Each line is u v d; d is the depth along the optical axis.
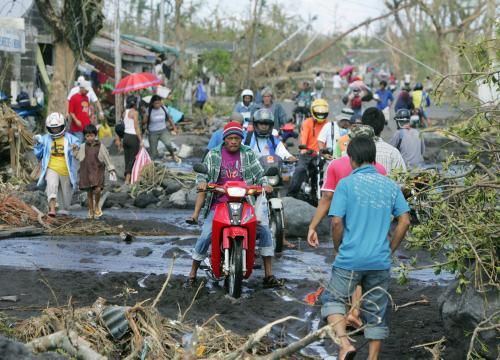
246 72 43.19
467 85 7.17
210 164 8.98
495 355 6.35
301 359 6.72
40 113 22.91
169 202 15.67
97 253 10.77
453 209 6.66
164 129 21.25
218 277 8.86
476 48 7.20
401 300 8.61
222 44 46.91
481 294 6.51
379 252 6.23
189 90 39.75
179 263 10.34
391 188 6.39
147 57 36.22
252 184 9.06
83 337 6.32
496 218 6.55
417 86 26.19
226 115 37.16
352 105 23.08
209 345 6.45
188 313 7.98
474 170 6.82
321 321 7.76
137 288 8.92
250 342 5.34
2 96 21.95
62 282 9.05
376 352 6.29
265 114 11.02
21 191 14.19
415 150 12.23
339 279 6.29
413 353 6.98
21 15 25.45
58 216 13.20
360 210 6.30
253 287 9.15
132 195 15.88
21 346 5.40
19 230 11.83
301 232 12.10
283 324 7.70
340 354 6.03
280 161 11.30
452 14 45.00
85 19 21.91
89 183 13.48
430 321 7.84
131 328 6.40
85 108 19.11
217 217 8.61
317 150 13.68
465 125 6.93
